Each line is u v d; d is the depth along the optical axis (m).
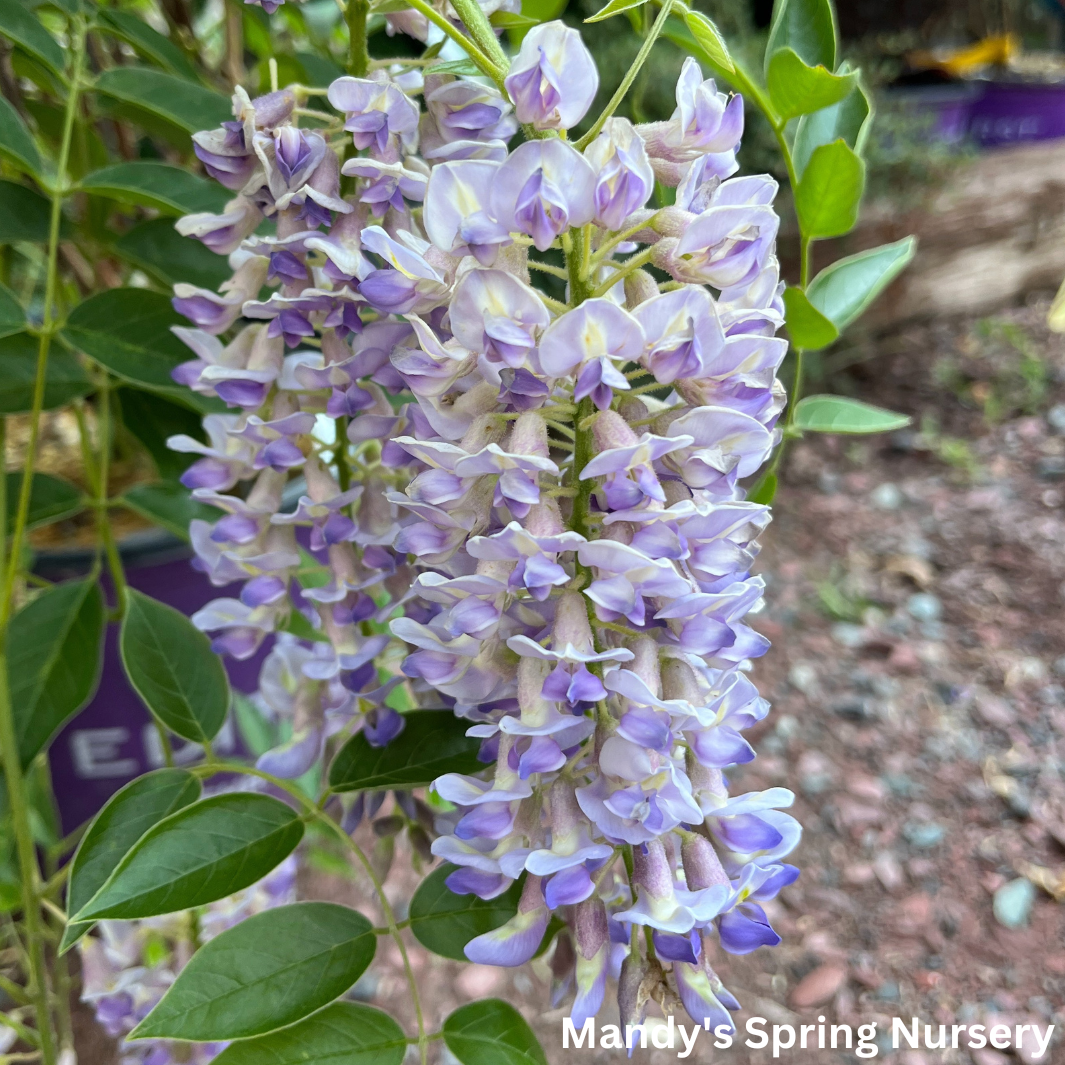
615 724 0.24
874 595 1.08
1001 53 1.83
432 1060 0.62
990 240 1.50
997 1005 0.69
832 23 0.32
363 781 0.30
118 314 0.35
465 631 0.23
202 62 0.51
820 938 0.74
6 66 0.42
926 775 0.87
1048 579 1.07
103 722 0.54
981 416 1.36
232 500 0.30
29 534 0.54
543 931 0.26
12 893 0.38
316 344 0.30
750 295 0.25
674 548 0.23
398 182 0.27
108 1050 0.57
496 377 0.23
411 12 0.31
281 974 0.27
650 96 1.02
